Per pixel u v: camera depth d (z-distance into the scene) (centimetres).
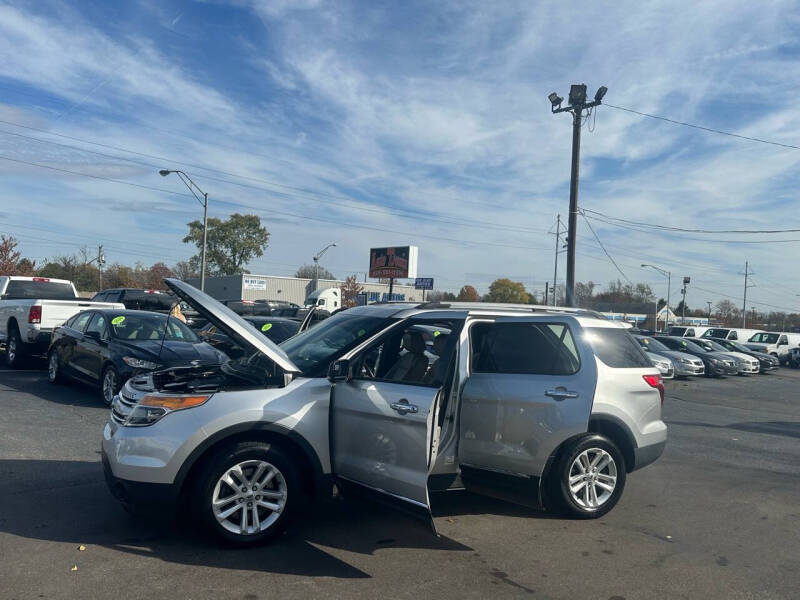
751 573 453
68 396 1062
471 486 532
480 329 553
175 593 384
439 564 448
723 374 2420
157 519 509
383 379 479
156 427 445
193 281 6475
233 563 432
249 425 454
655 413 588
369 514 549
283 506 468
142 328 1048
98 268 7394
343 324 563
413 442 438
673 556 482
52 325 1316
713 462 830
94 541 461
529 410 525
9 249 3309
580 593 412
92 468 651
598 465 554
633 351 591
